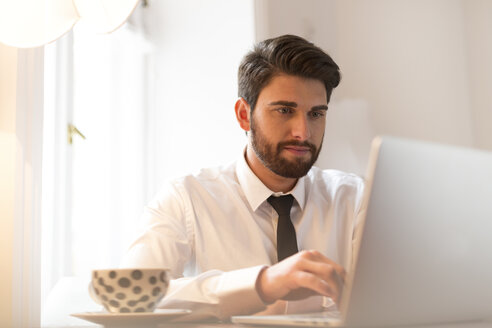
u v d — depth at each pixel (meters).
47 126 2.01
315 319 0.72
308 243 1.54
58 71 2.08
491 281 0.76
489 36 3.42
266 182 1.55
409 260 0.66
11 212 1.09
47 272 1.96
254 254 1.50
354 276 0.63
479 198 0.72
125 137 2.47
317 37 2.93
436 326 0.72
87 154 2.26
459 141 3.42
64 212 2.07
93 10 1.08
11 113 1.11
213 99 2.56
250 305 0.94
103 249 2.31
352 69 3.11
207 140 2.55
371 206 0.62
